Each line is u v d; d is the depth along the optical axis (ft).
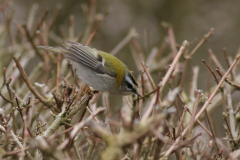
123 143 14.87
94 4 44.93
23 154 16.60
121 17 66.18
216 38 63.98
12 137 19.70
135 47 48.11
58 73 29.50
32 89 26.43
